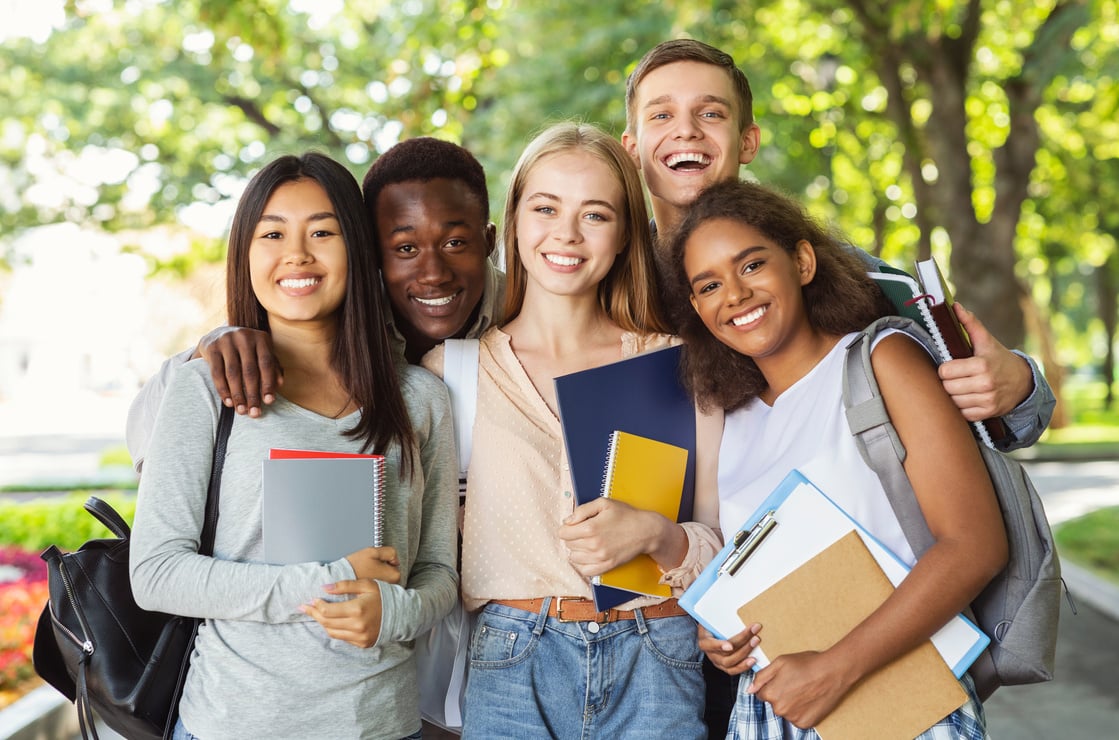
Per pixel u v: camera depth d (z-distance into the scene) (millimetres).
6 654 5535
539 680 2406
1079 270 40344
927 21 12523
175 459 2164
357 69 17422
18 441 30297
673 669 2457
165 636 2229
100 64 18766
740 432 2498
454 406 2566
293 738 2131
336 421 2314
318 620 2090
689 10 11156
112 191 19828
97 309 55406
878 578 2180
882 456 2197
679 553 2426
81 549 2320
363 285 2369
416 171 2598
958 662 2166
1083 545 9758
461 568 2535
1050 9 14180
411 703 2291
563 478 2484
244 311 2391
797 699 2111
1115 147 18750
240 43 9961
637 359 2553
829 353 2344
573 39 13945
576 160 2539
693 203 2504
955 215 15164
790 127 16359
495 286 2865
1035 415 2365
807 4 14055
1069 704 5645
